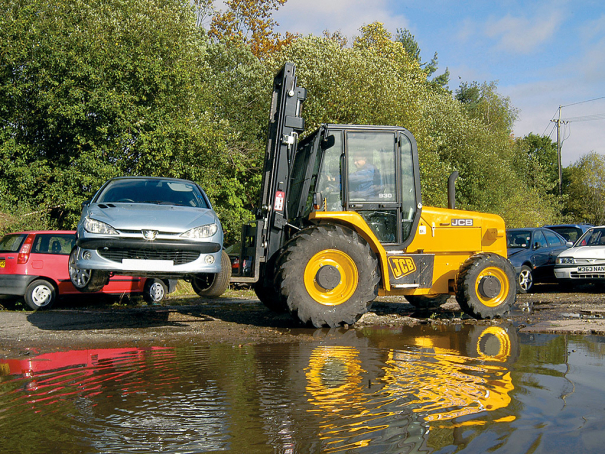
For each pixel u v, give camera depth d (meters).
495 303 7.23
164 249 5.78
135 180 7.39
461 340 5.28
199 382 3.47
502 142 34.88
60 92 15.27
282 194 7.09
